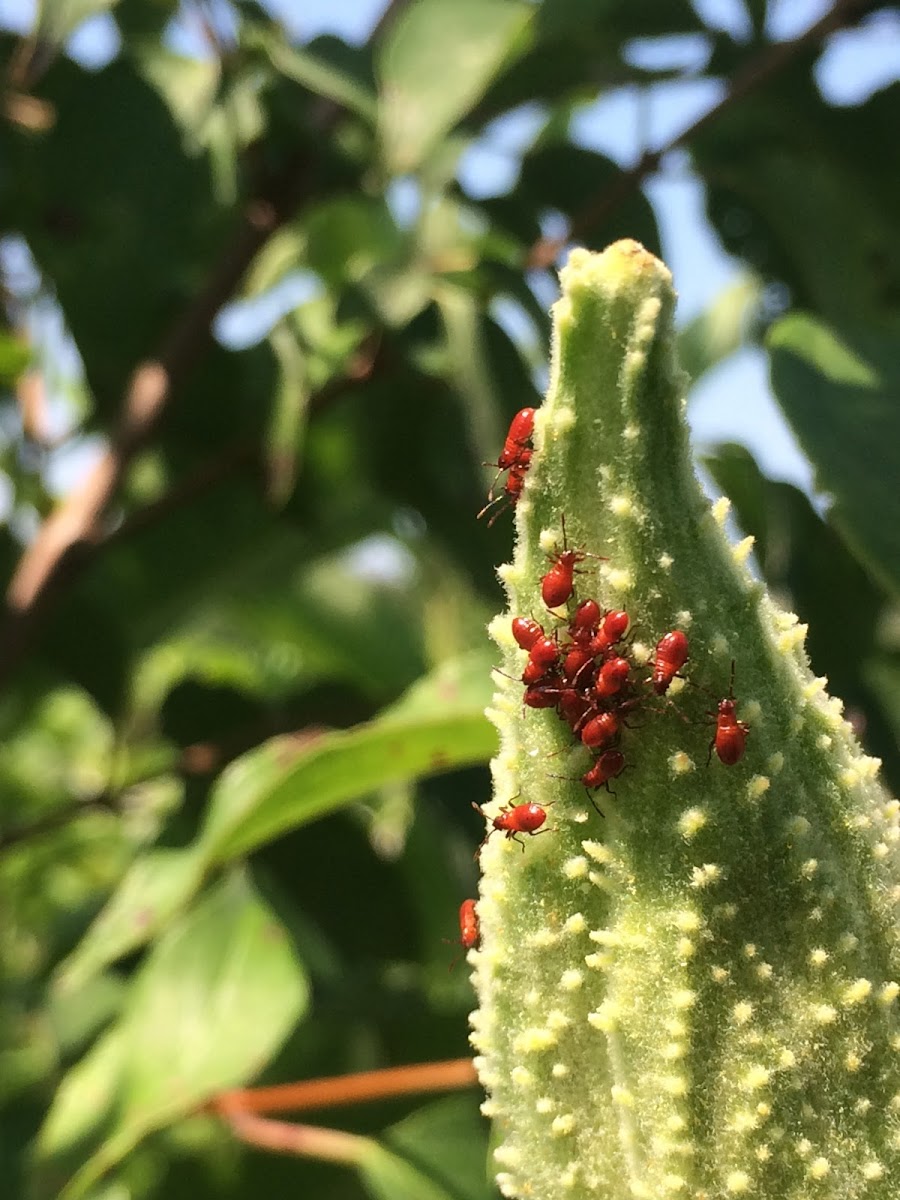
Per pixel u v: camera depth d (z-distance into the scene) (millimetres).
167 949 200
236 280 207
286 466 207
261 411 216
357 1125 200
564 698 100
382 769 164
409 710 173
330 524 251
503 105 214
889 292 219
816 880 98
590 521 99
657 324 97
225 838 166
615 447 98
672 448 99
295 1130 182
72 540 206
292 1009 189
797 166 216
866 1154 96
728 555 100
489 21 179
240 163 210
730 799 98
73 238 212
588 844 99
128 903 200
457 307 212
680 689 98
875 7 200
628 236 215
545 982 101
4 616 221
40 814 307
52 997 242
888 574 141
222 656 310
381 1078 178
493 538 210
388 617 290
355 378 217
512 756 102
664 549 98
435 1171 186
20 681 249
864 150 210
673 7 205
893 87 205
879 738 189
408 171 179
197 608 258
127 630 235
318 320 228
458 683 174
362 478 227
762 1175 96
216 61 203
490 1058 104
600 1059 100
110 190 206
